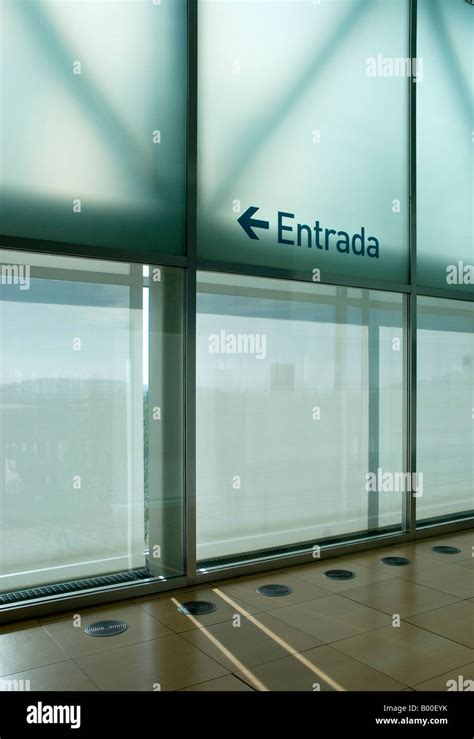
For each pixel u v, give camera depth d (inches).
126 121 208.5
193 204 220.8
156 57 214.4
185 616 188.1
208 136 226.4
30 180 190.7
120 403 211.3
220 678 147.6
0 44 185.0
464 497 319.0
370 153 273.1
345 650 163.3
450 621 183.8
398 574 232.2
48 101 193.2
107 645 166.1
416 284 289.6
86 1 200.4
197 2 221.9
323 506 262.7
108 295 208.4
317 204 255.8
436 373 306.5
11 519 193.2
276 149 243.6
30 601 189.2
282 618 186.1
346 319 269.1
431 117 296.8
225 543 234.4
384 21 277.3
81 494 204.7
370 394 277.9
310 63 252.8
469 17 312.5
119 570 211.0
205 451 228.8
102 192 204.1
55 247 194.2
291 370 251.9
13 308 192.9
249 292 239.9
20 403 194.2
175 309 221.3
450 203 305.9
